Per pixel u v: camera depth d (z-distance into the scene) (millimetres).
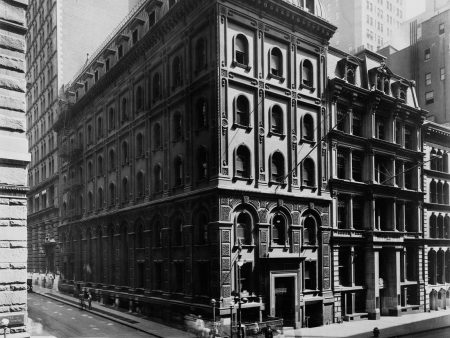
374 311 40406
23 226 15117
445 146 53562
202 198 33188
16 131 15320
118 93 48375
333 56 41844
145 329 33469
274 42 36281
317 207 37750
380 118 44938
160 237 39594
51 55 71125
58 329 33438
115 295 45688
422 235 47969
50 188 71062
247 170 33625
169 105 38531
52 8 70312
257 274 33031
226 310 30672
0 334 14172
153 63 41375
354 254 40688
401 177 46469
